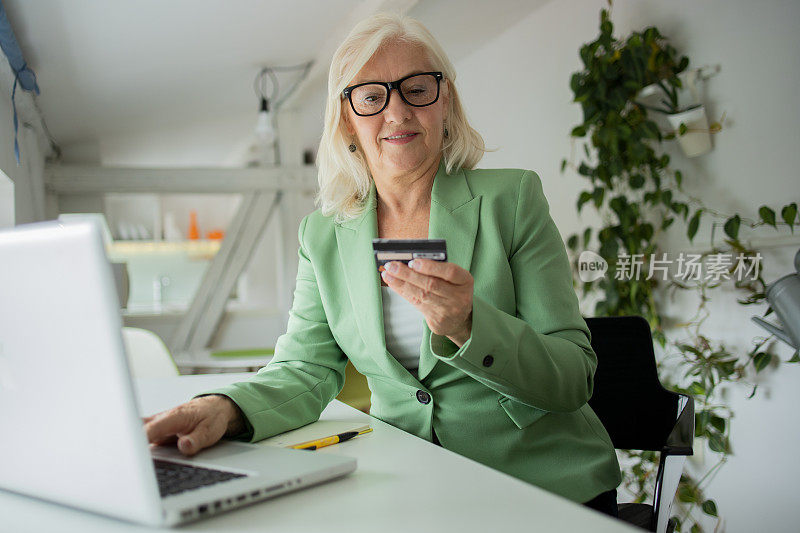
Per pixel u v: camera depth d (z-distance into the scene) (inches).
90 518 27.5
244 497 28.4
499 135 171.0
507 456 44.6
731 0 99.9
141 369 115.3
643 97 113.8
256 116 252.1
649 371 61.6
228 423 39.7
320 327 52.2
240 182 231.0
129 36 145.5
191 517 26.3
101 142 243.4
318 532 25.7
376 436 42.8
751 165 97.3
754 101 96.7
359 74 50.4
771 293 79.2
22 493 30.5
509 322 39.4
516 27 160.6
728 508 102.3
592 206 132.9
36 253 24.7
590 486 43.5
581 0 134.7
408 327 47.6
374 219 51.1
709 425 103.0
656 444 60.1
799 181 90.4
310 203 239.3
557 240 49.0
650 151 110.0
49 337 25.3
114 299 23.7
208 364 140.8
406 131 49.3
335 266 51.3
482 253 47.4
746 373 98.3
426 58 50.3
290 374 48.1
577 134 116.2
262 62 185.9
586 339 45.7
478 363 38.0
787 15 91.3
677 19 110.5
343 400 95.9
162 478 30.8
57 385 25.8
